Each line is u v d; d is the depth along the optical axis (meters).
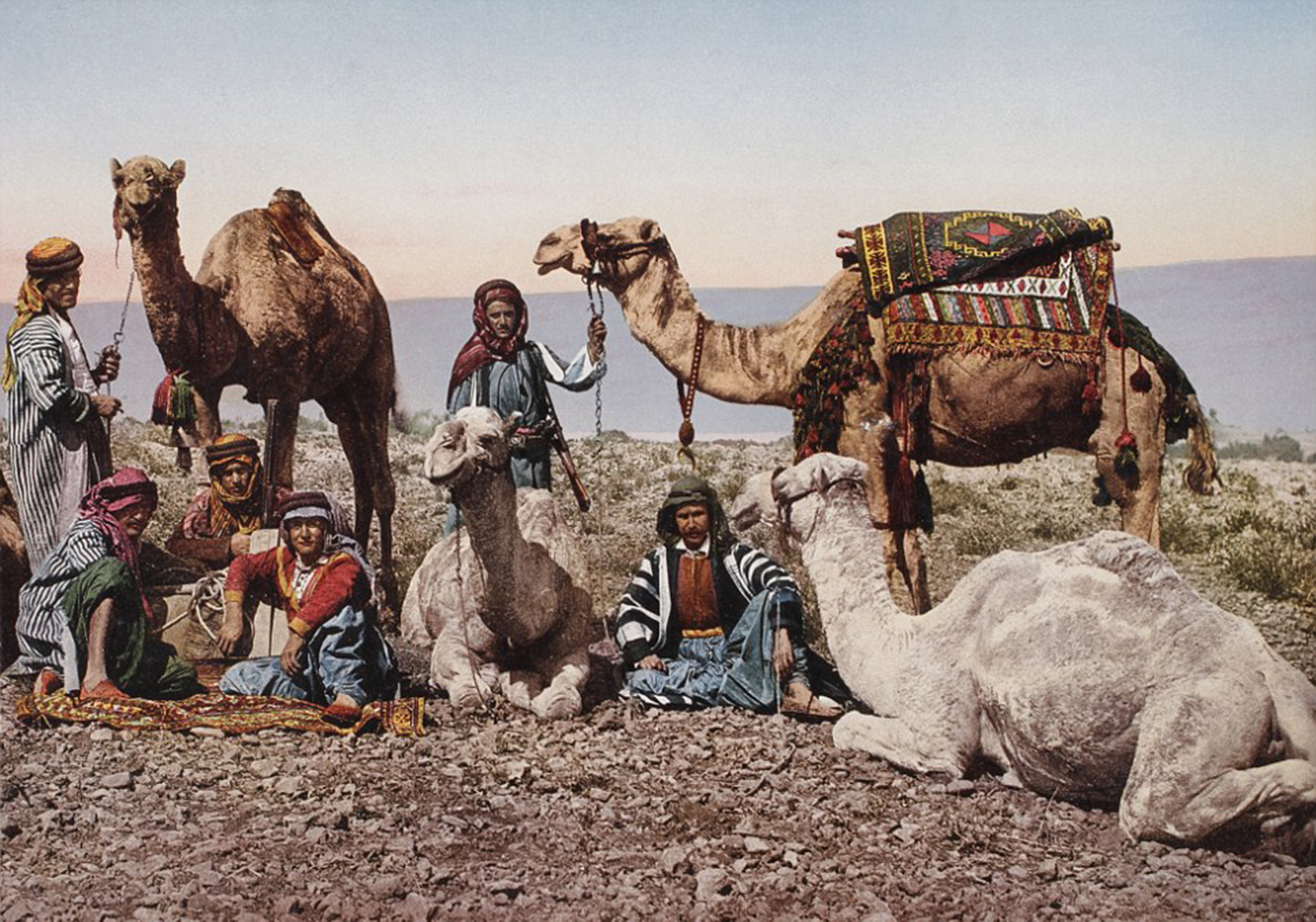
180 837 5.17
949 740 5.75
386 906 4.55
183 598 7.09
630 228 8.30
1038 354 7.64
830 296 8.15
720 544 7.00
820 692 6.86
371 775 5.86
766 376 8.26
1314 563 10.33
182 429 8.38
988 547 11.19
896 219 7.88
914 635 5.98
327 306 9.02
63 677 6.74
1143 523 7.85
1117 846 5.10
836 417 7.82
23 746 6.14
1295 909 4.48
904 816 5.45
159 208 7.98
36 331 7.23
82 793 5.61
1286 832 4.83
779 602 6.77
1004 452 7.92
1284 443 15.73
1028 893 4.68
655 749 6.24
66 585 6.80
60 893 4.67
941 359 7.71
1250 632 5.20
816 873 4.87
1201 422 7.94
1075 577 5.60
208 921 4.44
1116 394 7.71
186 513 7.79
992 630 5.73
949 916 4.51
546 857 5.05
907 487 7.77
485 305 7.56
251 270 8.73
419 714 6.48
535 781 5.84
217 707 6.43
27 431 7.22
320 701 6.71
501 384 7.54
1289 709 5.04
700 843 5.16
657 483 13.86
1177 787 4.93
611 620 8.17
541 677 6.90
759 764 6.01
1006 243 7.67
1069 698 5.34
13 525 7.73
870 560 6.20
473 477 6.21
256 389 8.82
